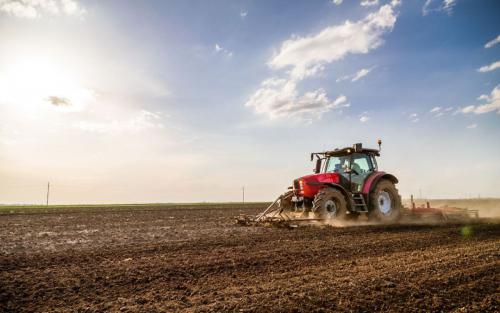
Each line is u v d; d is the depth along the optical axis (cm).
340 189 1026
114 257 546
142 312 313
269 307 320
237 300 340
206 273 446
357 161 1100
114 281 410
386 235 776
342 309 315
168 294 363
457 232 821
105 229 971
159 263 499
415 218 1106
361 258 526
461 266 461
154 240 732
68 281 410
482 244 643
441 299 339
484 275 418
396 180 1131
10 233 893
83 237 796
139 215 1598
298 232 834
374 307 320
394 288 371
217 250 598
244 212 1803
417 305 325
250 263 496
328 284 387
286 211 1063
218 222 1166
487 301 334
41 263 505
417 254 548
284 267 473
